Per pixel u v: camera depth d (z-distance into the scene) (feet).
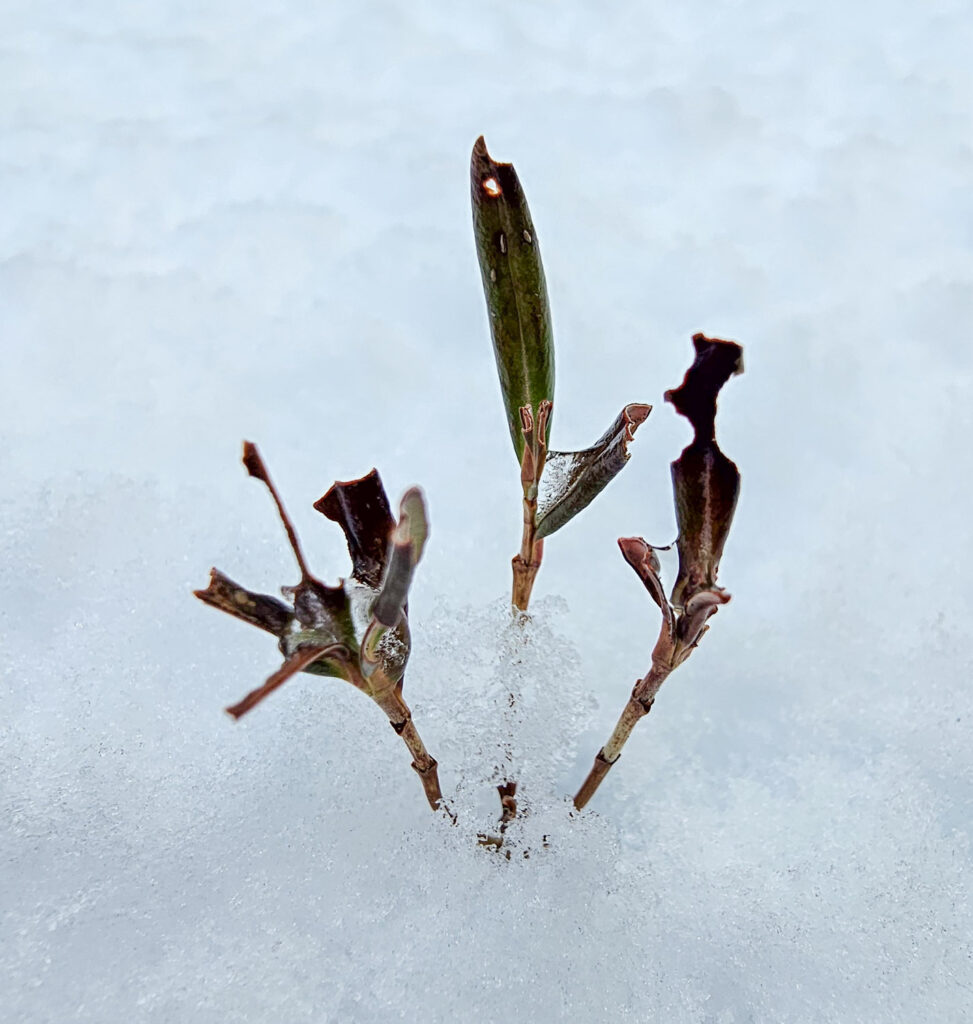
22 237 2.03
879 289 1.87
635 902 1.24
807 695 1.39
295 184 2.19
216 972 1.21
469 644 1.30
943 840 1.27
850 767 1.34
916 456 1.57
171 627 1.39
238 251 1.99
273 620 1.08
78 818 1.28
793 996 1.21
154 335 1.78
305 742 1.31
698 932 1.23
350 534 1.12
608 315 1.80
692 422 1.10
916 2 2.72
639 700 1.17
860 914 1.24
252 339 1.77
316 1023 1.19
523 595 1.25
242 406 1.64
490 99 2.45
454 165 2.22
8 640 1.38
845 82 2.45
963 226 2.01
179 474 1.57
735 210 2.08
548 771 1.27
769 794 1.33
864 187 2.11
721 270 1.90
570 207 2.06
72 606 1.41
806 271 1.93
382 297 1.88
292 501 1.54
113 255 1.98
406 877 1.24
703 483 1.11
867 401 1.64
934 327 1.77
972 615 1.44
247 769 1.31
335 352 1.74
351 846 1.26
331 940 1.22
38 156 2.25
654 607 1.47
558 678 1.29
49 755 1.31
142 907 1.23
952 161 2.17
